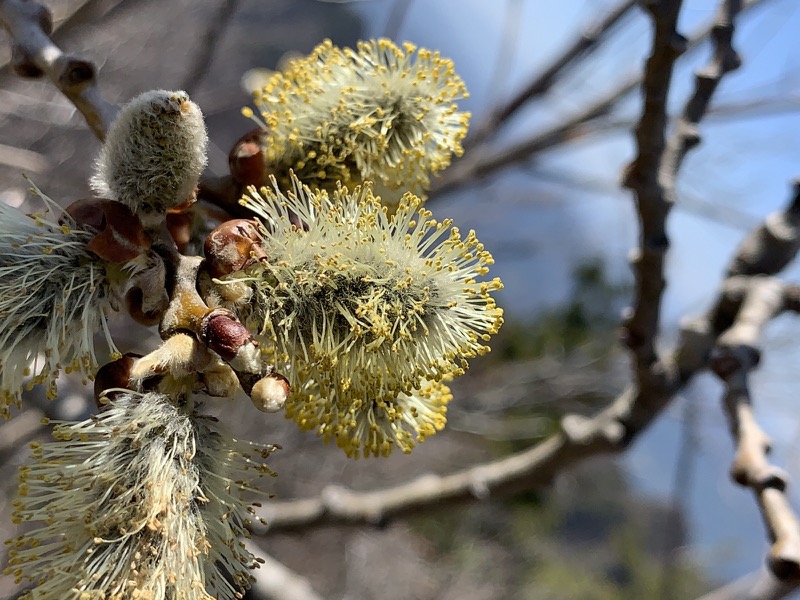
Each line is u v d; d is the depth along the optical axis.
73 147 0.28
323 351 0.07
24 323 0.07
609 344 0.32
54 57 0.08
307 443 0.29
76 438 0.07
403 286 0.08
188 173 0.07
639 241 0.11
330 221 0.08
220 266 0.08
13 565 0.07
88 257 0.07
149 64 0.31
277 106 0.09
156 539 0.07
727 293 0.11
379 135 0.09
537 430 0.31
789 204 0.11
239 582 0.07
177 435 0.07
